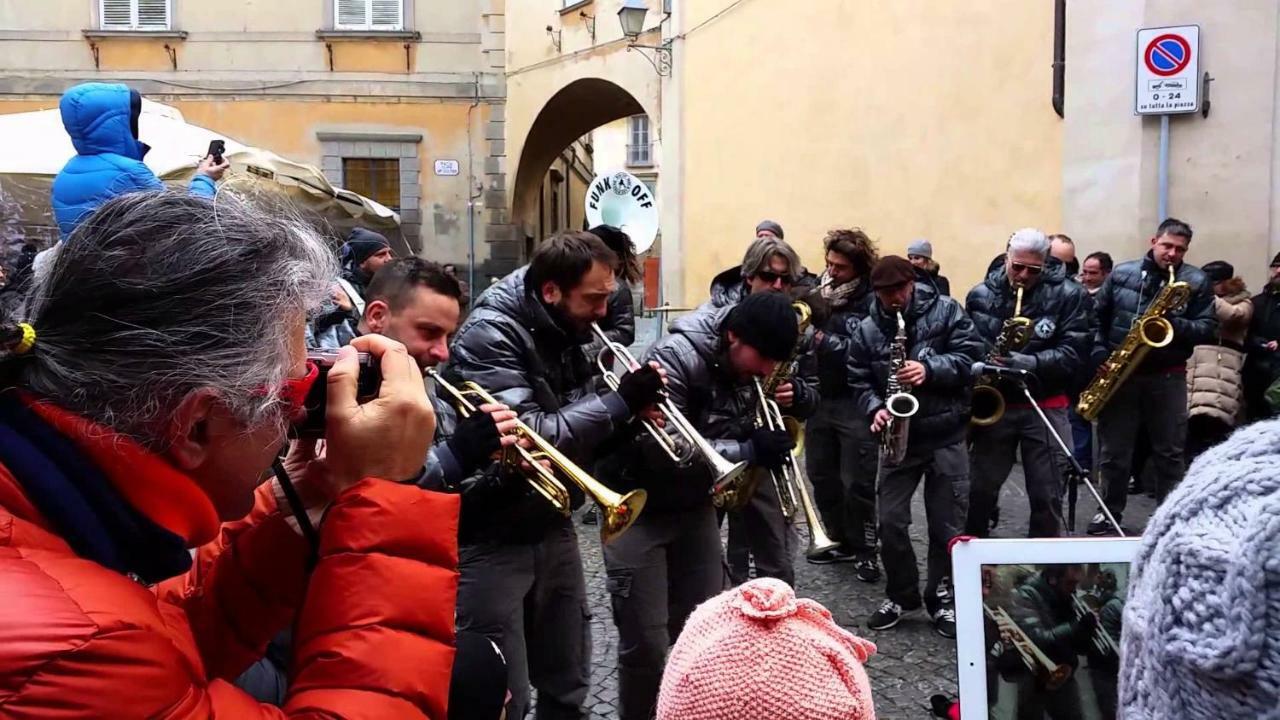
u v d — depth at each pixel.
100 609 0.81
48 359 0.90
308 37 16.42
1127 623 0.92
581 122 18.06
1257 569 0.77
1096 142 7.24
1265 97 6.46
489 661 1.56
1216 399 5.98
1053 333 4.65
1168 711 0.84
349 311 3.30
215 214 0.98
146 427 0.93
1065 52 7.47
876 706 3.48
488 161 16.77
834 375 4.92
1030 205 8.08
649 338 16.12
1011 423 4.64
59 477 0.88
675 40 11.88
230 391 0.95
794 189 10.31
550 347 2.72
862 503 4.88
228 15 16.27
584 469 2.69
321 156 16.55
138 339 0.90
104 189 2.84
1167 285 5.09
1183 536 0.84
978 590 1.89
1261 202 6.50
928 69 8.83
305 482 1.31
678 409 3.05
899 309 4.21
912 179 9.05
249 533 1.34
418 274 2.37
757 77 10.69
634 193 10.70
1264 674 0.76
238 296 0.95
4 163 6.23
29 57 15.88
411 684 1.04
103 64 16.03
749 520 3.60
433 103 16.70
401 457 1.15
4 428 0.88
